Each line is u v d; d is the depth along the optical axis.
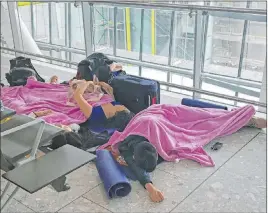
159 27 3.88
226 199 1.99
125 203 1.96
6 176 1.42
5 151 1.51
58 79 3.73
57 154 1.60
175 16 3.67
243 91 3.52
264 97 2.96
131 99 2.83
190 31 3.53
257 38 3.42
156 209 1.91
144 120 2.33
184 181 2.14
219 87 3.55
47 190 2.07
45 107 2.89
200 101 2.93
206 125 2.61
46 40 4.68
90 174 2.22
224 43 3.49
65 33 4.39
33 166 1.50
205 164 2.29
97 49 4.07
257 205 1.94
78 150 1.64
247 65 3.56
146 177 2.05
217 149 2.48
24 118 1.77
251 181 2.14
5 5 4.51
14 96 3.12
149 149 2.11
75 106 2.90
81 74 3.10
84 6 3.74
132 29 4.05
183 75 3.69
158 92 2.88
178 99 3.37
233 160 2.36
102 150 2.28
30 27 4.66
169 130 2.43
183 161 2.35
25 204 1.95
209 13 3.05
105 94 2.91
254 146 2.52
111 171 2.07
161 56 3.96
